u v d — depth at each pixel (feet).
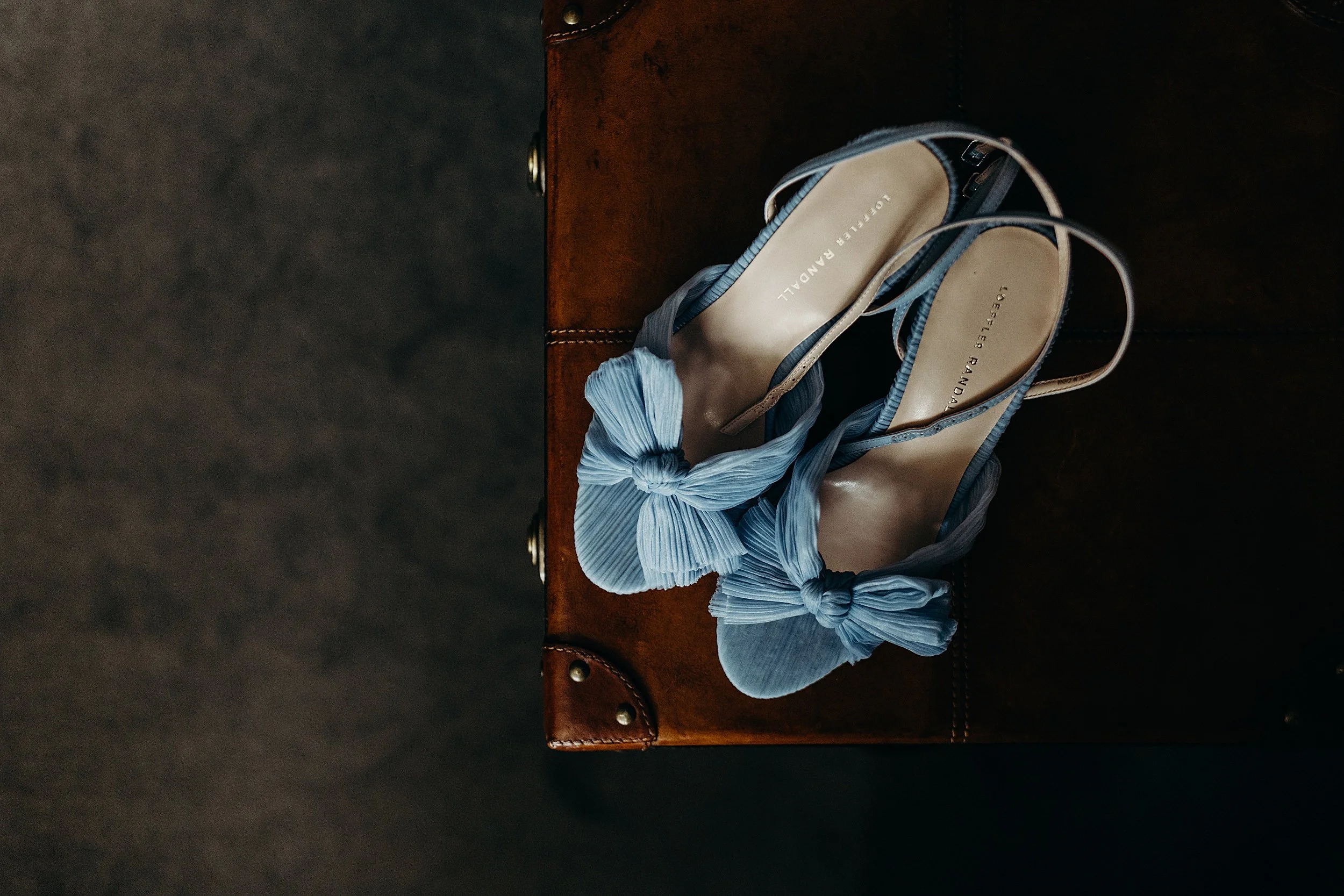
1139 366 2.90
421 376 3.37
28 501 3.36
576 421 2.91
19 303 3.39
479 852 3.30
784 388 2.80
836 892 3.27
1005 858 3.26
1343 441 2.89
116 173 3.40
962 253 2.76
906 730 2.89
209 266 3.38
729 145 2.92
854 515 2.84
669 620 2.89
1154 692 2.89
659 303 2.92
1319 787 3.24
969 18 2.92
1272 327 2.90
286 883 3.30
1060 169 2.91
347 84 3.40
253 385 3.37
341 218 3.38
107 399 3.37
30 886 3.31
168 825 3.32
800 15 2.93
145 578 3.35
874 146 2.65
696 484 2.72
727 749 3.30
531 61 3.42
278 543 3.35
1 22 3.42
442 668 3.33
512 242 3.39
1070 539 2.90
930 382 2.79
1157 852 3.24
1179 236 2.90
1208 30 2.91
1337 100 2.91
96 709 3.34
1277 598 2.89
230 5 3.42
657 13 2.93
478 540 3.35
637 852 3.29
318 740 3.32
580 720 2.90
